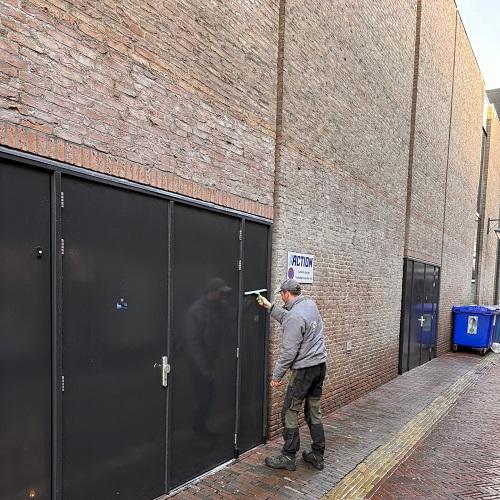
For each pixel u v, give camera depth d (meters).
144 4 3.11
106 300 2.94
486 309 12.43
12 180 2.40
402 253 8.80
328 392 5.91
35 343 2.53
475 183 15.92
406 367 9.31
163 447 3.42
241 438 4.32
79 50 2.68
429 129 10.02
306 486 3.77
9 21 2.31
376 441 4.98
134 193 3.12
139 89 3.09
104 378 2.95
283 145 4.78
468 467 4.44
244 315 4.31
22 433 2.48
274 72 4.65
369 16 6.72
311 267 5.41
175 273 3.49
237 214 4.14
